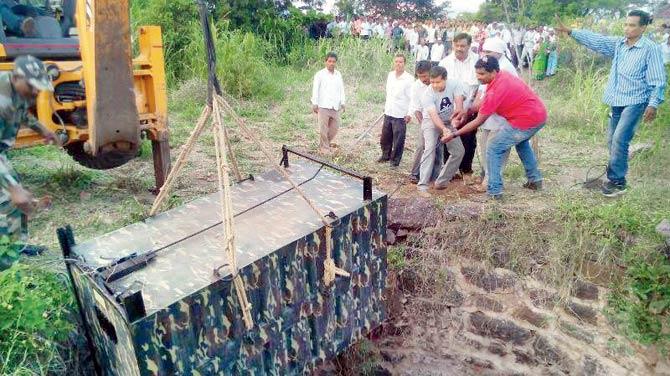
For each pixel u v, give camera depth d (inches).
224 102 100.6
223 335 94.8
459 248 173.5
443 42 565.6
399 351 187.8
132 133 172.6
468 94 196.7
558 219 165.2
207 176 217.2
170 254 104.3
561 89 389.1
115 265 97.7
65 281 130.0
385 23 705.6
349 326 122.5
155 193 199.8
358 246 119.3
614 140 174.4
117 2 152.6
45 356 113.1
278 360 106.9
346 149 262.1
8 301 107.5
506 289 169.0
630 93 166.7
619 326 150.1
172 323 86.0
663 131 221.9
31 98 131.3
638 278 146.6
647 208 167.6
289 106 365.7
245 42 434.3
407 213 181.5
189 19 441.4
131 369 89.9
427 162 189.6
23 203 124.3
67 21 190.7
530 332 167.3
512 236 167.6
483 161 194.4
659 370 144.6
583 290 156.8
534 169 189.0
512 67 184.7
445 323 179.9
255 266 96.9
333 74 253.8
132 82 165.2
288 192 131.1
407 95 218.2
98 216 173.9
